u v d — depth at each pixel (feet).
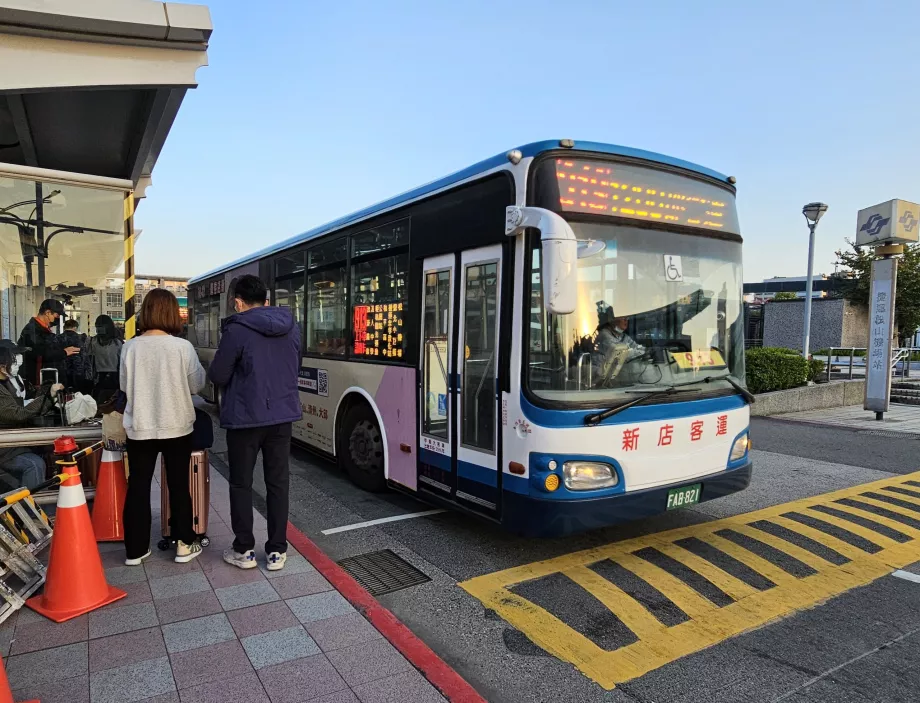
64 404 16.55
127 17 11.85
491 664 10.58
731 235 16.28
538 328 13.39
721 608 12.67
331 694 9.14
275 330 13.12
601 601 12.93
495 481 14.43
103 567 13.57
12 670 9.64
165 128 15.79
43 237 17.42
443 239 16.49
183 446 13.46
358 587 12.66
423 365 17.39
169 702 8.90
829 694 9.74
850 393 48.24
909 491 21.98
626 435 13.60
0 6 11.04
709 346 15.62
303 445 25.61
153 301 13.17
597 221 13.75
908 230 38.32
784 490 22.02
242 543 13.46
